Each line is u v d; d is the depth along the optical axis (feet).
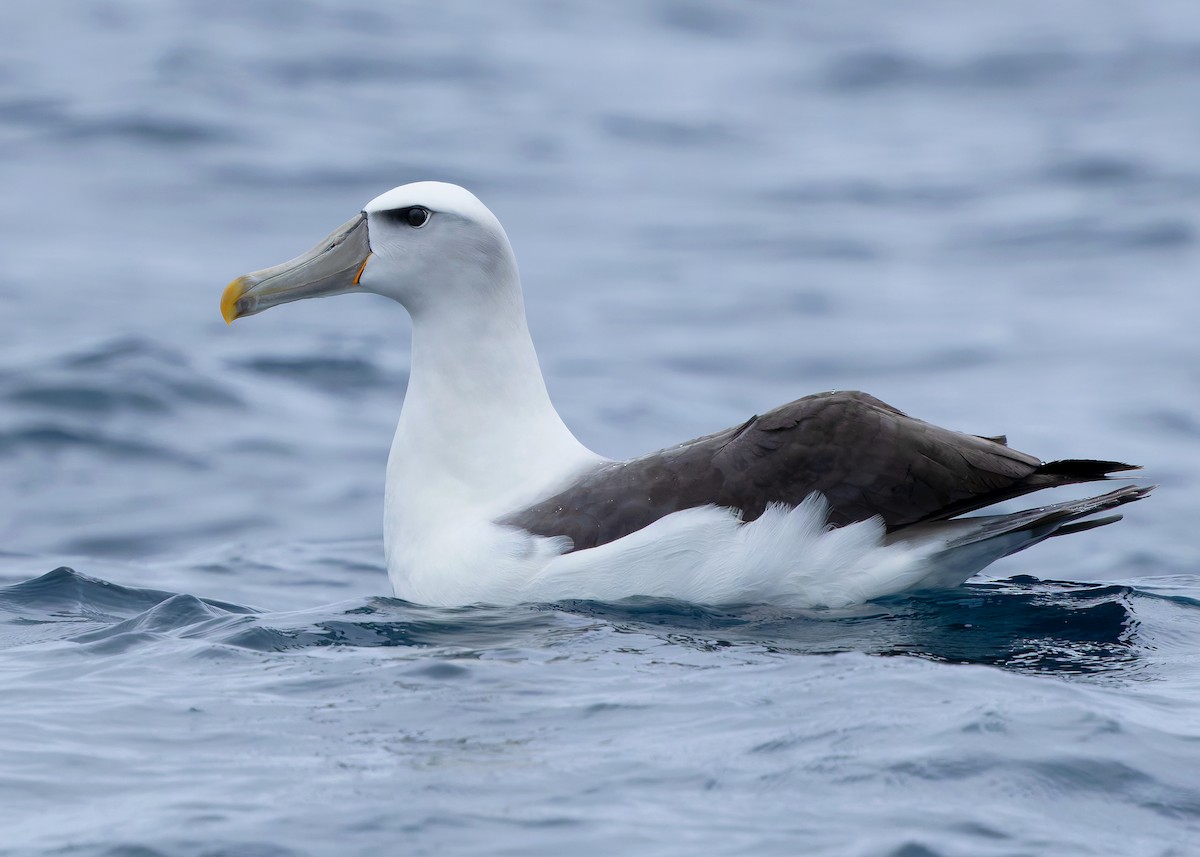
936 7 194.80
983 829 22.27
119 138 120.47
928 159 124.77
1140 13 184.24
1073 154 122.21
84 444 58.65
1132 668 30.32
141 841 22.20
